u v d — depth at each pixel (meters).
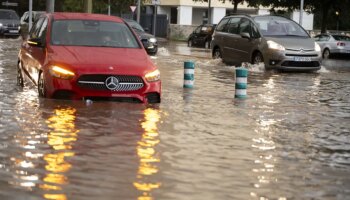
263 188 6.89
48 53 12.66
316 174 7.66
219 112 12.38
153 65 12.67
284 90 17.20
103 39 13.37
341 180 7.41
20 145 8.44
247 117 11.91
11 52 27.53
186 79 16.62
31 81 14.01
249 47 24.66
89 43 13.18
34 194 6.27
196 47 47.22
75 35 13.34
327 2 44.41
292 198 6.57
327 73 24.09
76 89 11.82
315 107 13.94
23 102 12.14
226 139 9.55
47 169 7.25
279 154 8.69
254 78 20.59
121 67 12.05
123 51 12.91
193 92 15.66
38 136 9.05
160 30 69.81
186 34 66.12
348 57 41.19
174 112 11.94
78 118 10.59
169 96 14.56
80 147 8.45
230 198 6.45
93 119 10.55
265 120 11.66
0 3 74.56
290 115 12.50
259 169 7.75
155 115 11.37
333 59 39.81
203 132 10.01
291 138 9.95
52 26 13.54
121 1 61.47
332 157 8.68
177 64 25.34
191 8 73.94
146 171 7.35
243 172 7.55
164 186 6.77
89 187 6.60
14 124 9.92
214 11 75.50
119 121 10.50
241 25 25.73
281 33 24.62
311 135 10.33
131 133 9.56
